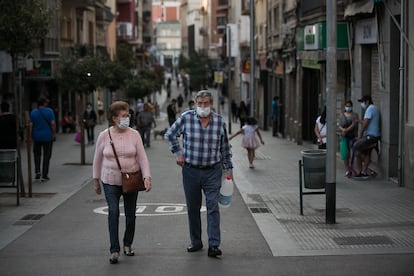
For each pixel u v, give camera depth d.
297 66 37.91
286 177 22.09
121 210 15.60
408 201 16.34
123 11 86.88
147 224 13.81
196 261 10.60
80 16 55.94
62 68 30.06
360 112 23.55
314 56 30.36
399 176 18.70
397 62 19.61
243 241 12.06
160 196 17.98
